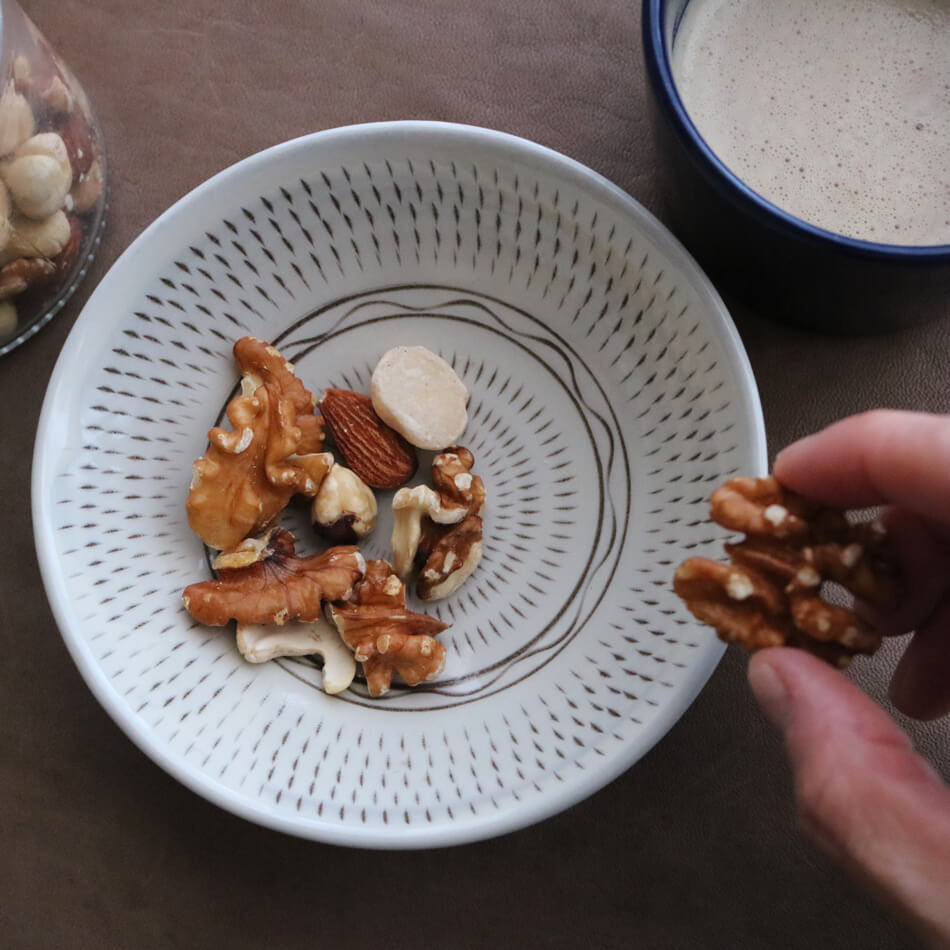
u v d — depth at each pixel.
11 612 0.22
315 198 0.21
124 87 0.22
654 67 0.18
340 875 0.21
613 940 0.21
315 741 0.20
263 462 0.20
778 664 0.16
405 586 0.21
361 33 0.22
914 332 0.21
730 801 0.21
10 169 0.20
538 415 0.22
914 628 0.19
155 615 0.20
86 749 0.21
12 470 0.22
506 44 0.22
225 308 0.21
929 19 0.20
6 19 0.19
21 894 0.21
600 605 0.21
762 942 0.21
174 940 0.21
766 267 0.19
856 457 0.16
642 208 0.20
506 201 0.21
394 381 0.21
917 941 0.21
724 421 0.20
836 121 0.20
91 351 0.20
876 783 0.15
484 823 0.19
